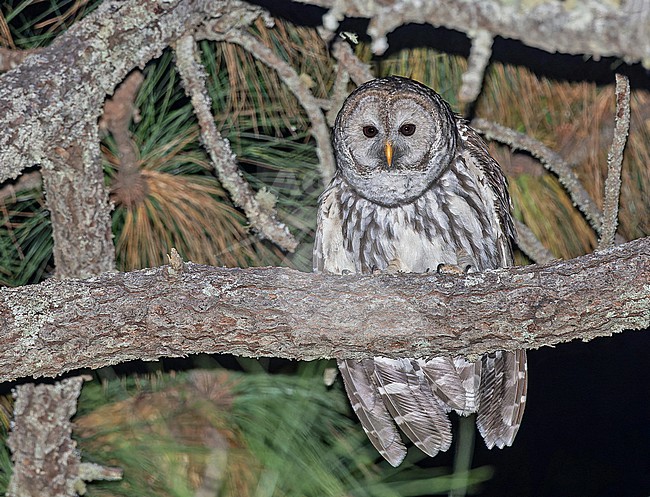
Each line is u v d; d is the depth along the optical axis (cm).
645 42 274
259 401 511
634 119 556
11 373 406
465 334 401
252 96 541
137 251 522
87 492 502
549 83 559
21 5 491
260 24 532
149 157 518
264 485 484
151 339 404
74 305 400
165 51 516
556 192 586
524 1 285
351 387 545
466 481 520
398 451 546
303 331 404
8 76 460
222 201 539
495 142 603
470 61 296
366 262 596
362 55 571
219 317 401
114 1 471
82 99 468
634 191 563
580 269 390
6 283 514
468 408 549
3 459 515
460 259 580
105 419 508
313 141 570
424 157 575
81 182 488
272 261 542
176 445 490
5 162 459
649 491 814
